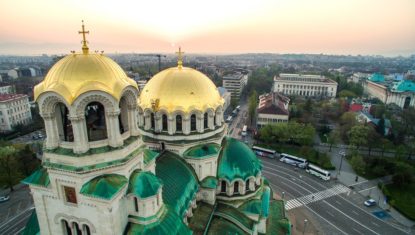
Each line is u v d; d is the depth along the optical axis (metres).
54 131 32.94
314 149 123.94
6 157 90.19
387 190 92.69
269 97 192.12
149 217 35.56
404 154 117.81
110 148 33.59
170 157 53.09
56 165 32.41
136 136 37.44
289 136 130.12
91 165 32.28
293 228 75.38
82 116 31.30
